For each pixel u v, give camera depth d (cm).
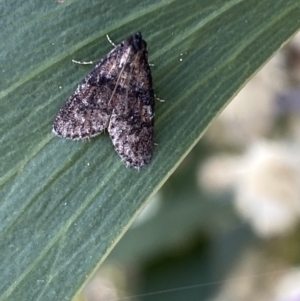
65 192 10
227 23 10
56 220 10
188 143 10
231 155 13
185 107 10
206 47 10
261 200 12
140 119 10
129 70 10
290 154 12
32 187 10
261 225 12
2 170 10
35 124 10
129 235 13
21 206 10
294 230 12
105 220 10
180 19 10
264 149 12
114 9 10
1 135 10
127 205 10
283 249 12
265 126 12
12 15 10
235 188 13
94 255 10
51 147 10
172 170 10
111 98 10
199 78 10
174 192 13
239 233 13
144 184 10
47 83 10
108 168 10
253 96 12
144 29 10
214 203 13
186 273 13
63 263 10
